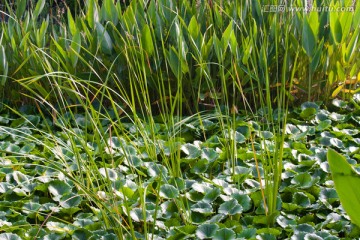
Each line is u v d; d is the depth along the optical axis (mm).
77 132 3789
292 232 2562
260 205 2791
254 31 3938
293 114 4074
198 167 3256
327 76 4336
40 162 3424
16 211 2852
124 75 4293
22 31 4531
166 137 3689
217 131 3777
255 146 3518
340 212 2734
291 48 4227
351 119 3977
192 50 4133
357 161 3422
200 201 2811
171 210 2781
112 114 4156
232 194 2875
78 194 2914
